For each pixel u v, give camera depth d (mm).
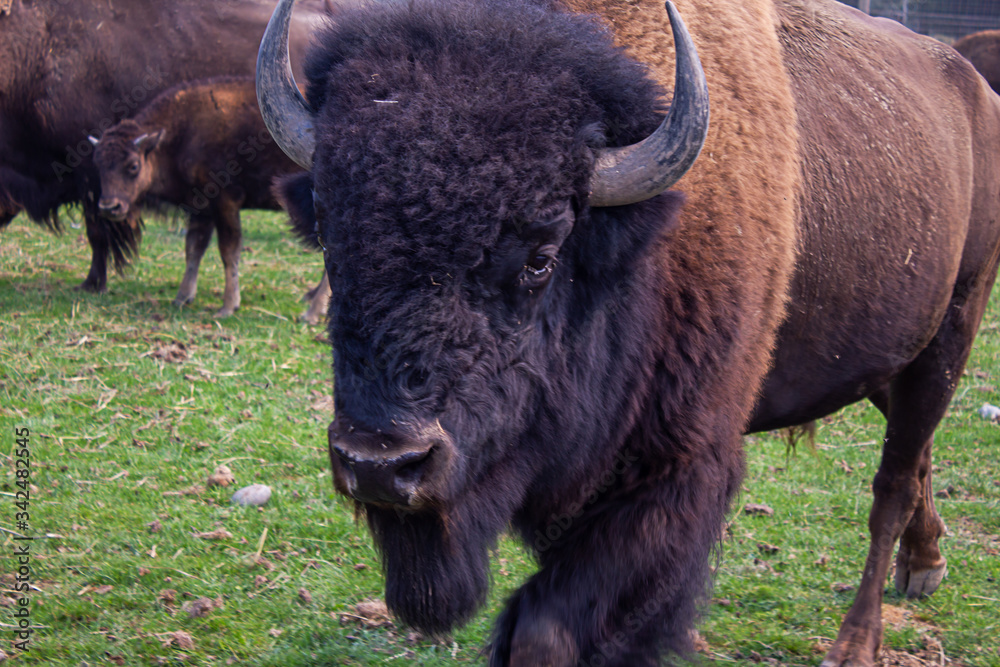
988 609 3820
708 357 2502
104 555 3770
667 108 2314
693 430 2480
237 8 8297
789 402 3227
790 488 4980
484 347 2070
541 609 2379
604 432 2457
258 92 2361
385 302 1979
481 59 2152
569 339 2316
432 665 3152
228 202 7500
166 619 3346
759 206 2641
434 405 2023
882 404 4270
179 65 8164
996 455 5652
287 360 6367
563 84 2154
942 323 3646
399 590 2367
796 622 3643
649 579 2443
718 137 2572
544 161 2066
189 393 5645
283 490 4496
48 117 7945
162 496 4332
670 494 2494
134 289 8156
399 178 1993
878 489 3641
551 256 2131
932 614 3783
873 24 3834
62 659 3047
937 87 3730
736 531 4398
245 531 4055
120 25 8023
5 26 7742
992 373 7305
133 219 7887
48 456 4664
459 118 2041
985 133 3811
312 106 2367
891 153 3262
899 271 3236
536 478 2471
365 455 1987
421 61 2145
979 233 3703
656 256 2391
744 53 2768
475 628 3432
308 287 8633
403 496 2033
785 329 3012
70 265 8969
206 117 7621
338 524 4184
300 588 3609
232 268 7508
